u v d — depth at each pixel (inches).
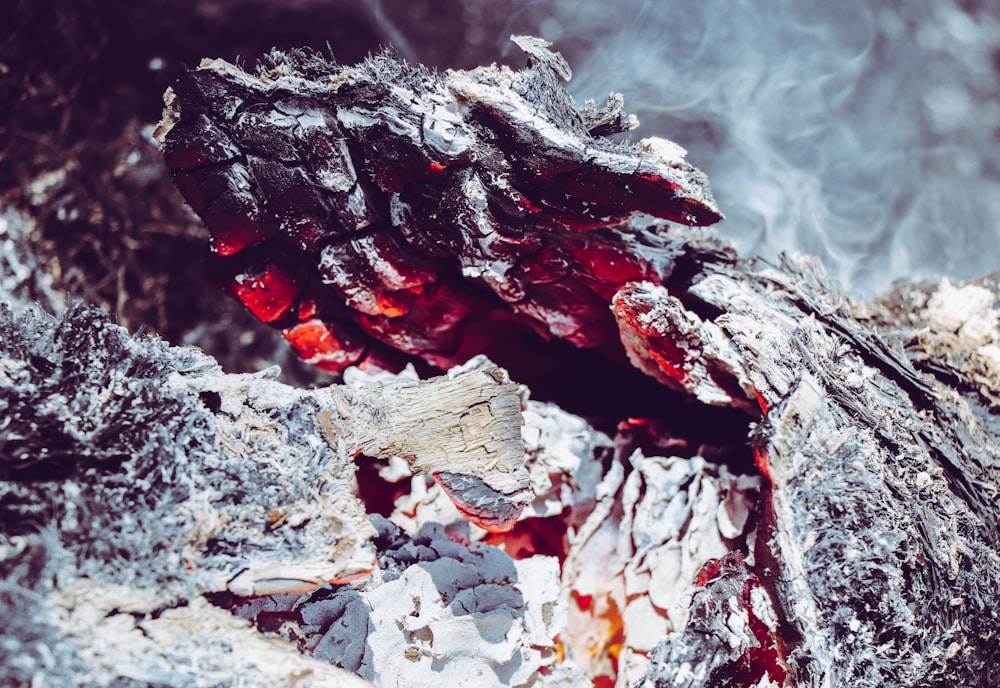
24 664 16.1
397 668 19.4
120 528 17.2
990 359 23.1
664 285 22.3
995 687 19.7
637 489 22.4
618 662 21.7
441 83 20.8
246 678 16.9
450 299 22.8
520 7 37.3
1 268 29.3
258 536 17.8
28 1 30.4
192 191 20.9
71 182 31.3
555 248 21.9
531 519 23.0
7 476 17.2
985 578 19.9
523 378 24.9
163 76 33.3
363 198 21.0
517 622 20.0
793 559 18.5
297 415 18.9
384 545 21.2
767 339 20.6
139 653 16.6
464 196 20.4
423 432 19.5
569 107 21.1
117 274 31.8
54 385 18.0
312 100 20.5
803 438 19.1
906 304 25.7
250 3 34.0
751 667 18.8
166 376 18.6
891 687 18.6
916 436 20.8
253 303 22.4
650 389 24.3
